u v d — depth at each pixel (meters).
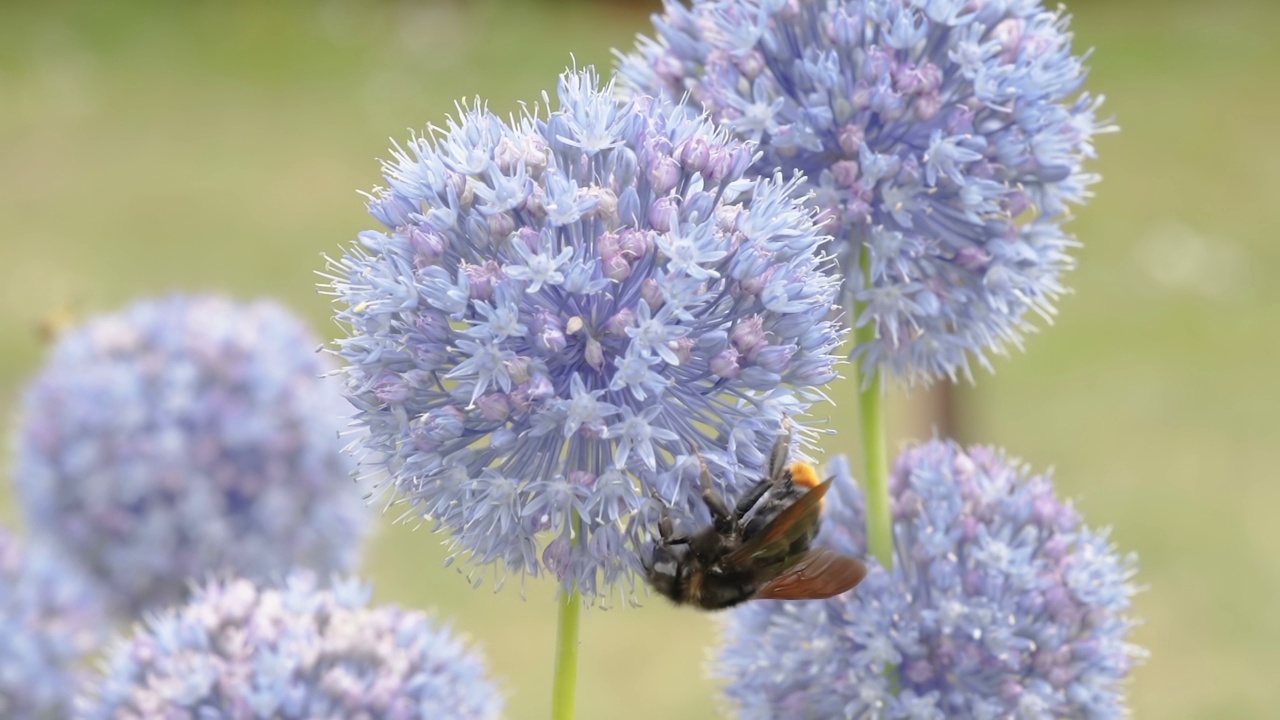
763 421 0.27
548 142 0.27
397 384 0.27
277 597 0.30
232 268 0.91
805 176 0.28
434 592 0.61
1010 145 0.28
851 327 0.28
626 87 0.29
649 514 0.26
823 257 0.27
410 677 0.30
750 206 0.27
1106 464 0.74
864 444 0.29
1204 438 0.77
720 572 0.29
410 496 0.27
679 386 0.27
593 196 0.26
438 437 0.26
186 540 0.36
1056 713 0.29
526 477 0.27
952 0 0.28
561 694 0.27
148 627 0.36
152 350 0.37
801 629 0.29
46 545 0.36
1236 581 0.66
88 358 0.37
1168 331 0.88
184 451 0.36
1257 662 0.61
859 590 0.29
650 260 0.26
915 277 0.28
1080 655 0.29
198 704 0.29
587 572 0.27
